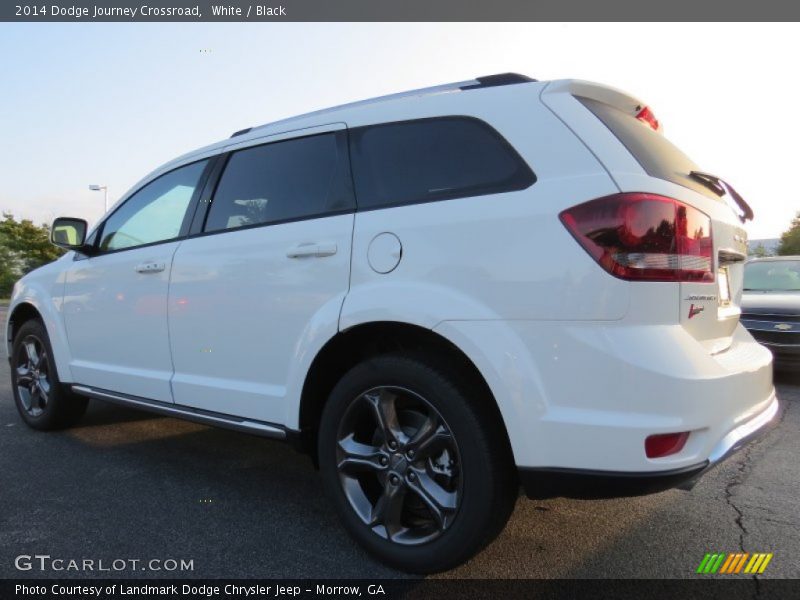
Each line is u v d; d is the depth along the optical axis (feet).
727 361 7.30
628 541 8.79
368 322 7.86
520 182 7.25
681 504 10.16
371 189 8.55
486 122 7.79
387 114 8.80
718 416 6.59
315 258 8.62
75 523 9.33
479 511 7.06
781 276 25.11
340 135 9.21
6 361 26.58
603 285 6.47
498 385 6.82
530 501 10.20
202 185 11.03
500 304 6.95
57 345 13.58
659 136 8.74
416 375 7.50
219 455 12.77
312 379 8.69
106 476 11.43
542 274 6.74
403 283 7.68
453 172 7.87
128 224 12.46
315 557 8.29
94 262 12.74
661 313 6.56
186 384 10.42
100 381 12.46
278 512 9.78
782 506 10.07
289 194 9.57
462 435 7.16
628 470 6.31
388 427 7.91
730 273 8.67
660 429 6.23
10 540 8.75
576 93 7.86
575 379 6.52
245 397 9.46
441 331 7.23
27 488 10.79
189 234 10.85
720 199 8.58
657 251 6.56
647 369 6.29
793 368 20.53
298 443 8.81
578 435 6.47
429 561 7.48
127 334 11.73
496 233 7.10
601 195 6.64
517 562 8.15
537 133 7.38
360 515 8.22
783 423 15.56
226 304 9.74
